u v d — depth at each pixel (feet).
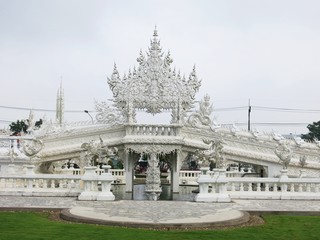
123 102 133.90
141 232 58.13
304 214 79.77
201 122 135.95
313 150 133.59
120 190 136.56
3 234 55.36
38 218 70.54
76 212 74.23
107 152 115.85
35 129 150.30
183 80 136.15
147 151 126.21
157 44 136.46
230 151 131.95
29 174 102.99
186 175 167.73
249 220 71.67
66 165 181.98
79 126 137.08
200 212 76.95
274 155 131.13
